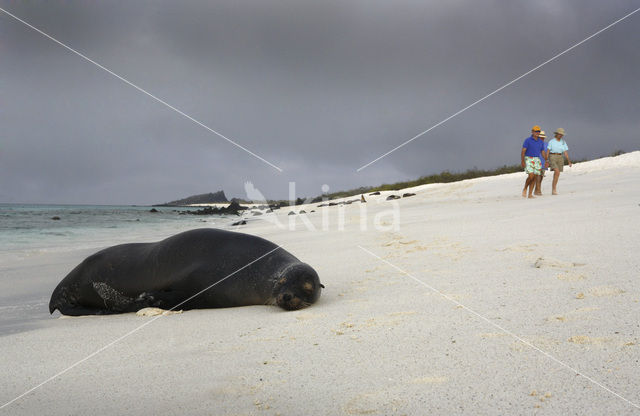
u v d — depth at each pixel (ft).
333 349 9.17
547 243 18.30
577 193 40.93
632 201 28.68
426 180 113.19
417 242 23.44
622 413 5.87
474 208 39.93
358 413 6.42
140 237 47.75
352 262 20.31
